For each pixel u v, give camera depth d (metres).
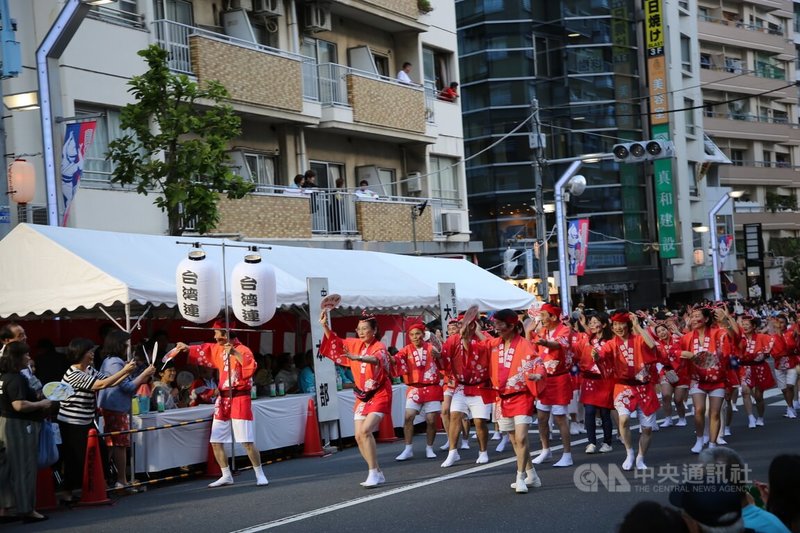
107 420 14.45
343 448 19.41
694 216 63.19
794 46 81.44
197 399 17.28
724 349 15.82
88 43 22.95
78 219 22.44
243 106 26.55
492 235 52.84
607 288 53.62
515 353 12.80
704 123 70.75
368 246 30.56
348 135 31.92
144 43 24.55
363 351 13.84
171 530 11.38
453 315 22.22
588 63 54.06
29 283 15.36
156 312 18.70
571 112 53.62
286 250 19.73
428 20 35.75
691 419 21.08
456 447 15.79
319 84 30.41
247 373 14.46
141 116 20.55
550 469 14.70
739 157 75.81
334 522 11.38
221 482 14.79
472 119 53.28
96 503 13.40
